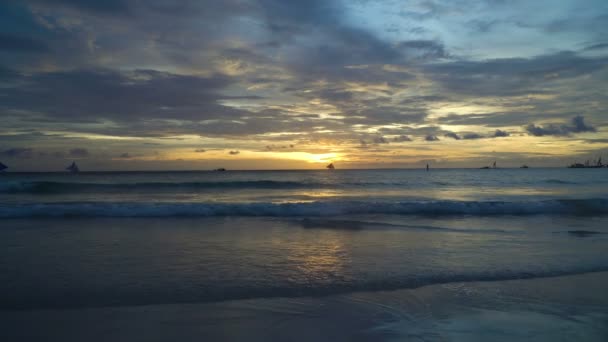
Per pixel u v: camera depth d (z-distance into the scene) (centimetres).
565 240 800
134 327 356
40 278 507
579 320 383
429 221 1084
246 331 351
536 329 361
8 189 2308
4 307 402
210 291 462
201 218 1120
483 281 512
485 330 357
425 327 365
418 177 5262
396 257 644
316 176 5725
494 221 1091
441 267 579
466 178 4897
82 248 700
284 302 429
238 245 739
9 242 748
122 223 1006
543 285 496
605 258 639
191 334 342
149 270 553
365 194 2361
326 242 770
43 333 340
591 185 3438
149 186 2714
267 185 3116
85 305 412
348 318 384
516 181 4122
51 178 4841
